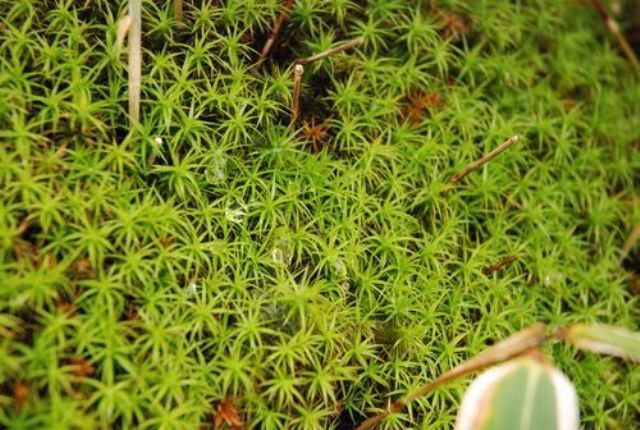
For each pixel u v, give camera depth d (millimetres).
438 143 523
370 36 523
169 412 456
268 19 513
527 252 521
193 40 502
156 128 487
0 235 455
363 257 497
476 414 440
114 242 473
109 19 486
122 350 454
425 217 516
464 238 514
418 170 516
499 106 542
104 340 454
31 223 462
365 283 491
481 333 504
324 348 480
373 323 488
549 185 535
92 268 464
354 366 480
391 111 516
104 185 471
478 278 508
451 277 504
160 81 489
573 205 537
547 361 441
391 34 527
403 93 521
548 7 567
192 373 462
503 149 501
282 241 487
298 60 507
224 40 499
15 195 464
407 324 494
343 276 488
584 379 513
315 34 522
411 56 526
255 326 469
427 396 490
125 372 459
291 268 490
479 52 547
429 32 534
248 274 484
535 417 438
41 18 488
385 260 497
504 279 510
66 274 461
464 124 525
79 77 478
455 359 494
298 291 476
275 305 477
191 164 486
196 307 467
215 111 500
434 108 527
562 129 540
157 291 467
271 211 489
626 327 524
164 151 487
